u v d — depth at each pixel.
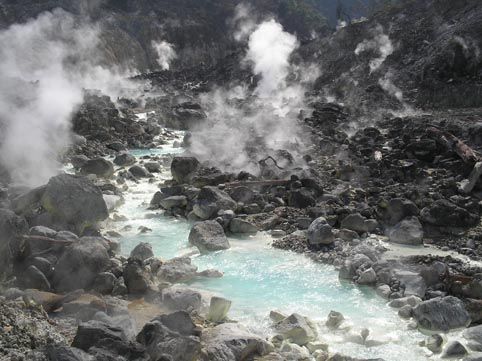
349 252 11.89
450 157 18.33
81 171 19.08
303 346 8.26
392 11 53.62
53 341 7.25
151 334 7.24
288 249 12.58
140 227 14.09
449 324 8.76
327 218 13.98
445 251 12.35
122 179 18.97
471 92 37.19
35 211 12.22
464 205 14.34
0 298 8.24
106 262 9.99
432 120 27.14
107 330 6.93
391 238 13.07
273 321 8.95
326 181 17.69
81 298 9.09
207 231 12.85
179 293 9.27
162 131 32.00
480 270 10.64
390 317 9.28
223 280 10.87
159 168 21.02
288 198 15.83
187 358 6.97
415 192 14.98
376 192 15.94
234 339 7.58
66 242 10.31
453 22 46.53
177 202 15.70
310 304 9.78
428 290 10.06
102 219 12.11
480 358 7.50
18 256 9.66
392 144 21.28
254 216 14.69
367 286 10.50
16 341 7.03
